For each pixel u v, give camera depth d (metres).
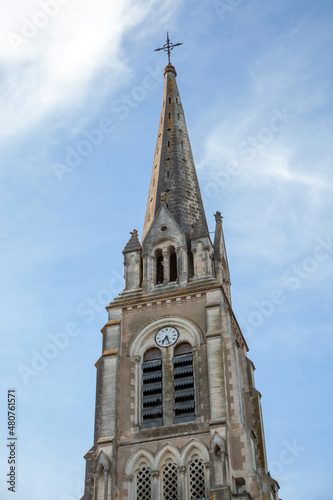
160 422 59.16
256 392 64.38
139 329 64.75
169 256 70.38
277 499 58.09
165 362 62.44
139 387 61.53
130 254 71.38
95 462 56.59
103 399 60.53
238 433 56.78
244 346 69.19
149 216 76.06
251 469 55.03
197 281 66.94
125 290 68.50
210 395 58.22
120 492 56.16
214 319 62.91
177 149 80.88
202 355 61.50
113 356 62.88
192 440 56.81
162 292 66.81
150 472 56.38
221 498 52.00
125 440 58.56
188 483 55.25
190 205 75.56
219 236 74.50
